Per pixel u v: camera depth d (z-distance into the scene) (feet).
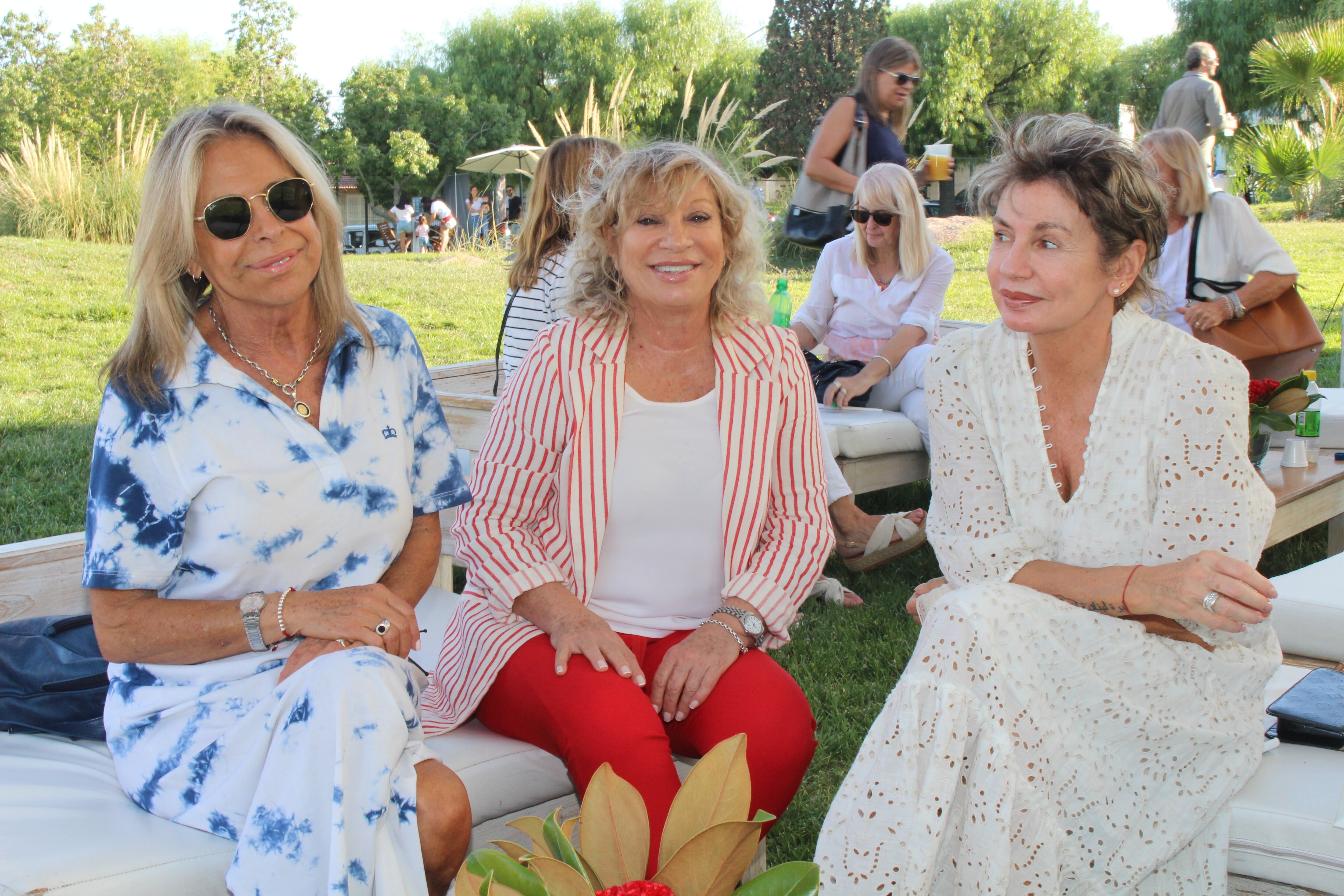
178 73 111.75
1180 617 5.61
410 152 113.09
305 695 5.16
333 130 117.91
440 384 14.99
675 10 119.24
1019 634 5.61
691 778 3.67
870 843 5.44
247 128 5.74
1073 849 5.77
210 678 5.82
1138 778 5.86
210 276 5.78
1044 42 107.04
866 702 9.88
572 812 6.64
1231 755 5.86
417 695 6.04
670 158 6.59
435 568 6.81
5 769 5.90
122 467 5.68
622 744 5.67
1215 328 14.30
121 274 31.89
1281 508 10.71
